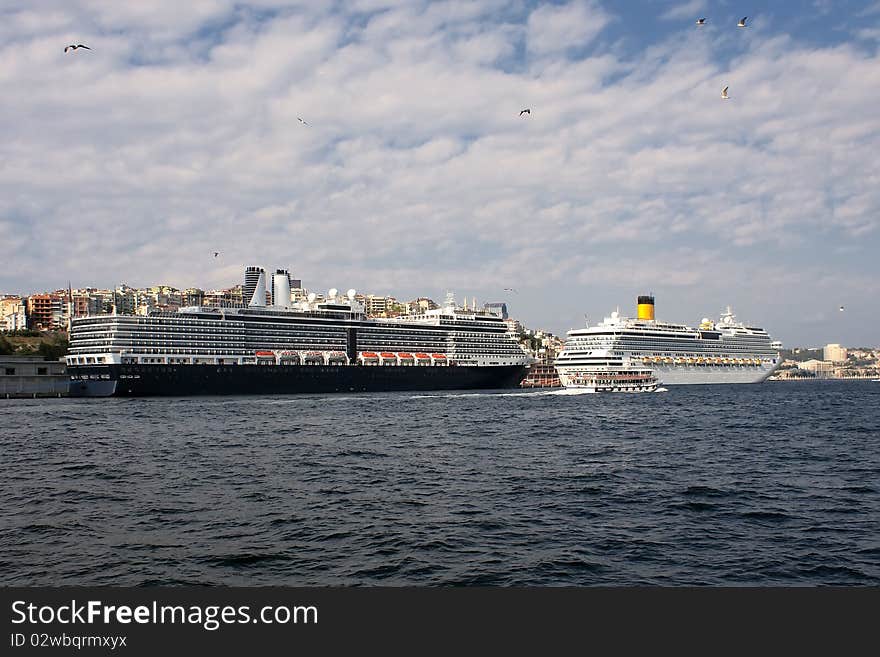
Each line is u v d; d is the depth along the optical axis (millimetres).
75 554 37875
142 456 73062
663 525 43688
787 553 37906
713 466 66625
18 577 34625
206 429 102562
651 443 86062
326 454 74625
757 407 160000
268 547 39000
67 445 82812
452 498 51562
